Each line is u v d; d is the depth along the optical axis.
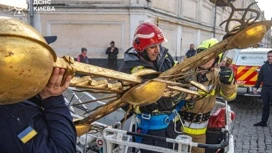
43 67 0.83
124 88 1.30
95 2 14.34
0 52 0.75
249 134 6.59
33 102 1.18
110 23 14.52
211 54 1.36
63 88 1.04
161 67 2.34
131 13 14.23
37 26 14.43
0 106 1.10
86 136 2.66
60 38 14.80
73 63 1.01
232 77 2.80
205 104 2.92
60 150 1.11
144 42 2.20
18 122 1.09
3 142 1.07
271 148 5.73
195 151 2.99
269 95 7.12
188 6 20.98
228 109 3.27
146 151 2.37
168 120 2.44
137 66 2.21
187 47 21.39
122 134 2.16
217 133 3.17
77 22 14.66
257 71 8.83
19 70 0.78
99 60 14.82
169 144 2.47
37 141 1.08
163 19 16.45
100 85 1.19
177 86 1.55
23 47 0.78
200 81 2.74
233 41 1.29
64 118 1.17
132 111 2.41
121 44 14.59
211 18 27.41
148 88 1.27
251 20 1.27
